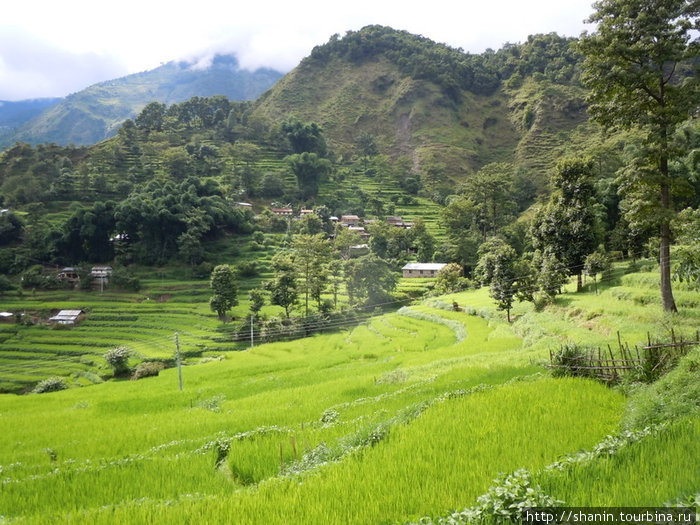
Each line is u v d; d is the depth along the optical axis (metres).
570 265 43.00
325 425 16.00
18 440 20.45
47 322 73.94
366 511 7.34
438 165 170.12
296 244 76.69
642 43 25.69
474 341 38.91
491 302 58.00
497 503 6.16
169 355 60.00
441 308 62.88
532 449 9.79
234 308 79.44
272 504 7.99
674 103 26.36
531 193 127.38
